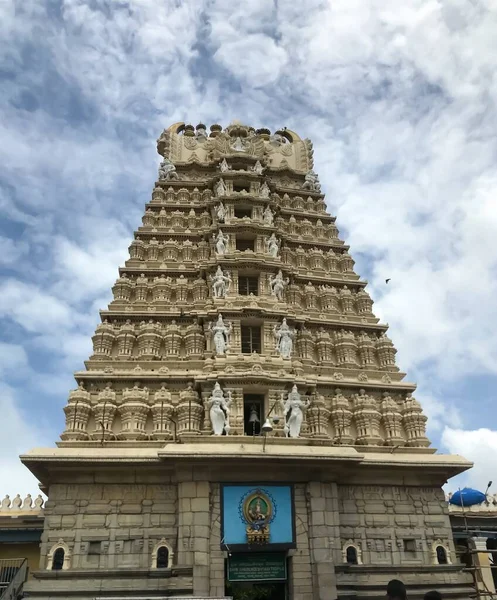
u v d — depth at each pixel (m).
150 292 37.50
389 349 37.09
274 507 27.59
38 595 24.95
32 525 32.59
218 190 42.34
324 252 43.09
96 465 27.50
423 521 30.17
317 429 31.88
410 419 33.75
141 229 41.12
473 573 29.55
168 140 48.84
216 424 29.66
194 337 34.44
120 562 26.39
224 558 26.33
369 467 29.66
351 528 29.03
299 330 36.47
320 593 25.98
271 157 49.69
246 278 37.69
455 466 30.55
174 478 28.11
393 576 28.11
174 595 24.97
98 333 34.12
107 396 31.06
